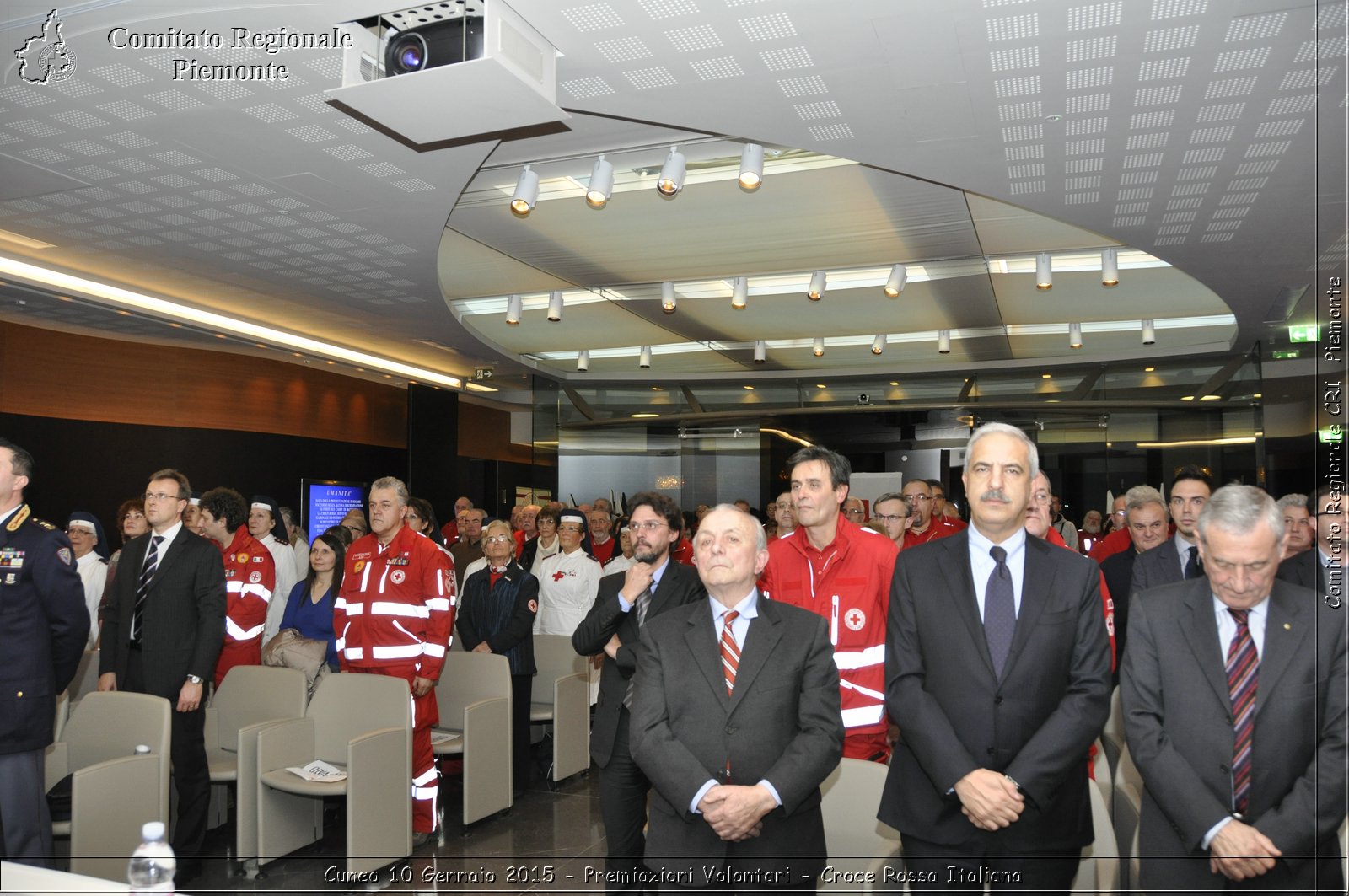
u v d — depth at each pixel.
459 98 4.09
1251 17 3.71
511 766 5.55
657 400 13.69
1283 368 9.41
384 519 5.15
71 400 10.53
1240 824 2.35
